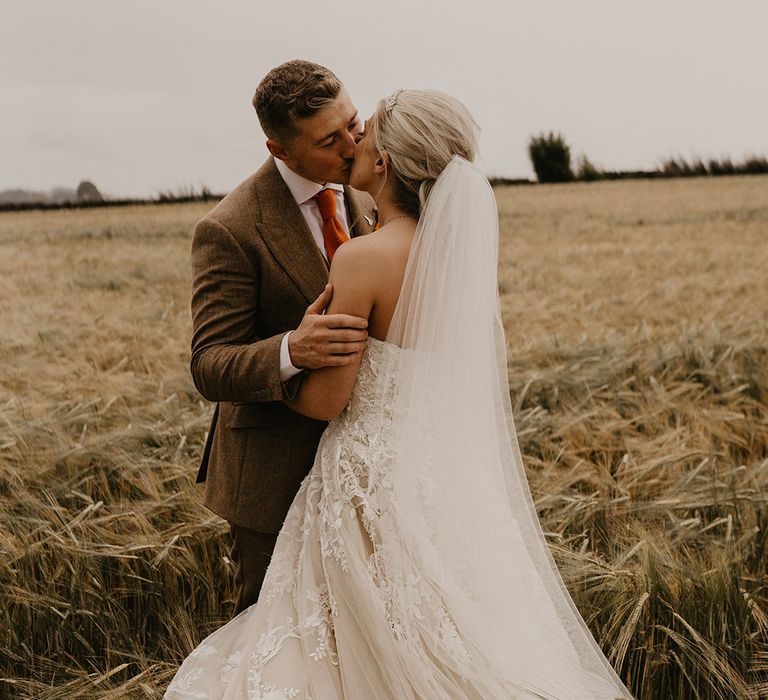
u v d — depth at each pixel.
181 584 2.80
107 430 3.87
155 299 8.37
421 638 1.93
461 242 1.98
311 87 2.02
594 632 2.44
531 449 3.66
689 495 3.11
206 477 2.60
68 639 2.58
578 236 14.24
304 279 2.19
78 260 12.12
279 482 2.29
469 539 2.04
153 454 3.43
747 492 3.10
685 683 2.37
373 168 2.06
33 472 3.28
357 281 1.95
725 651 2.37
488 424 2.12
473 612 1.98
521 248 12.66
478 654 1.96
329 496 2.03
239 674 1.96
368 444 2.01
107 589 2.78
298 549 2.10
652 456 3.57
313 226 2.31
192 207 23.72
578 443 3.72
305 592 2.00
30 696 2.39
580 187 27.25
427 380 2.00
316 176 2.15
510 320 6.56
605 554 2.82
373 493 1.97
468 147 2.03
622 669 2.42
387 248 1.97
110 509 3.14
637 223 15.87
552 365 4.89
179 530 2.87
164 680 2.37
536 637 2.10
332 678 1.92
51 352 5.31
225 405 2.40
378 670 1.91
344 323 1.90
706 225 14.88
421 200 2.00
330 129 2.06
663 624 2.43
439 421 2.02
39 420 3.69
